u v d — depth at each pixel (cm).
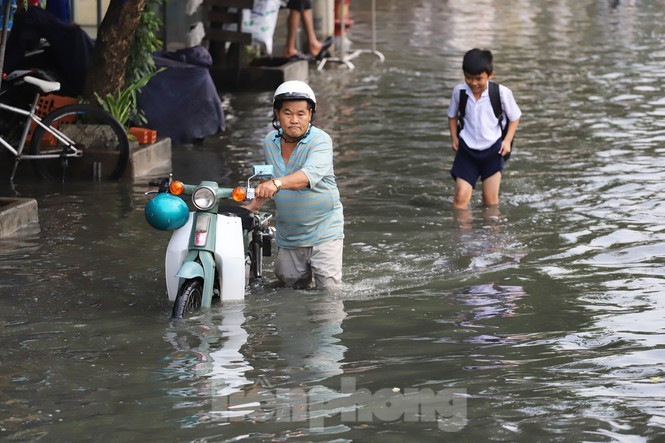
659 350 1216
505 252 1736
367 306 1429
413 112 3288
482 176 2088
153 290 1513
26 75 2352
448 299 1466
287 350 1231
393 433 971
